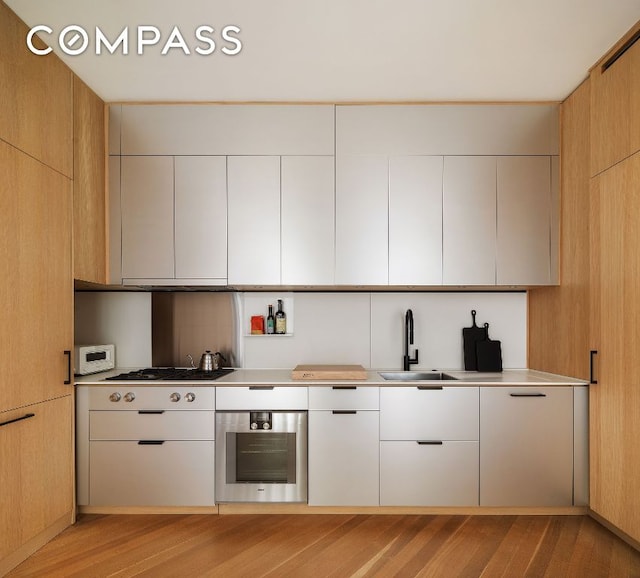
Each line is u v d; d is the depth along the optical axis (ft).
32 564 7.41
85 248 9.21
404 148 10.05
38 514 7.77
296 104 10.05
